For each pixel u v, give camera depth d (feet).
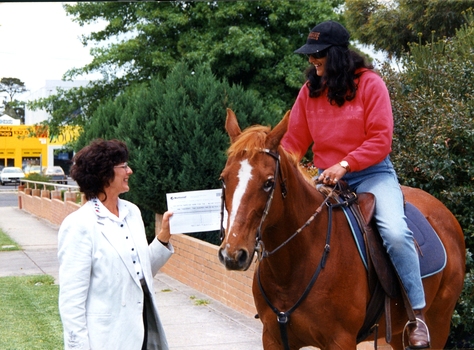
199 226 12.58
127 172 11.91
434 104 20.65
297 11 59.16
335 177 12.64
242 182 10.69
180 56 61.62
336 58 13.16
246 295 24.71
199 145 32.32
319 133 13.83
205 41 58.75
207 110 33.06
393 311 13.56
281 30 60.75
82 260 10.98
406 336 15.39
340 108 13.51
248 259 10.43
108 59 62.95
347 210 13.07
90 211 11.39
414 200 15.80
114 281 11.16
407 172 20.48
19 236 54.49
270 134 11.29
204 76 35.53
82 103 68.03
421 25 39.68
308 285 12.03
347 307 12.18
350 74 13.24
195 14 60.95
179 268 32.68
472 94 20.86
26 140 182.60
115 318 11.10
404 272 12.80
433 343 15.96
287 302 12.24
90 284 11.16
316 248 12.23
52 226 62.64
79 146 44.42
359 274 12.50
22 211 82.02
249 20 61.00
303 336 12.37
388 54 43.11
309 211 12.41
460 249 16.14
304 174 13.05
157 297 28.50
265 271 12.53
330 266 12.19
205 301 27.27
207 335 22.07
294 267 12.12
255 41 56.49
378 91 13.19
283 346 12.74
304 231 12.14
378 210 13.10
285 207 11.76
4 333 22.66
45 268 38.04
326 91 13.64
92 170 11.55
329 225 12.54
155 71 63.67
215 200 12.61
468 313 19.38
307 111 14.05
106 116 41.78
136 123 34.32
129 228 11.79
